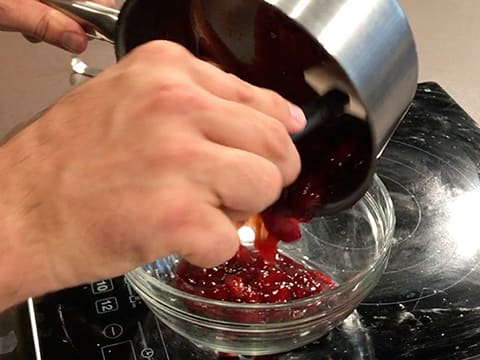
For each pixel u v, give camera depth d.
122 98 0.31
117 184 0.29
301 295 0.47
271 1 0.34
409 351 0.46
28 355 0.46
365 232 0.53
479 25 0.82
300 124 0.33
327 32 0.34
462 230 0.56
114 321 0.48
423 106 0.70
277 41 0.39
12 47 0.79
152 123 0.30
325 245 0.54
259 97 0.32
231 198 0.30
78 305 0.49
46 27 0.51
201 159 0.29
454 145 0.65
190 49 0.45
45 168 0.31
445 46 0.79
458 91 0.73
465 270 0.52
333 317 0.43
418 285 0.51
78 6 0.46
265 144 0.31
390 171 0.62
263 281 0.47
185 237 0.29
